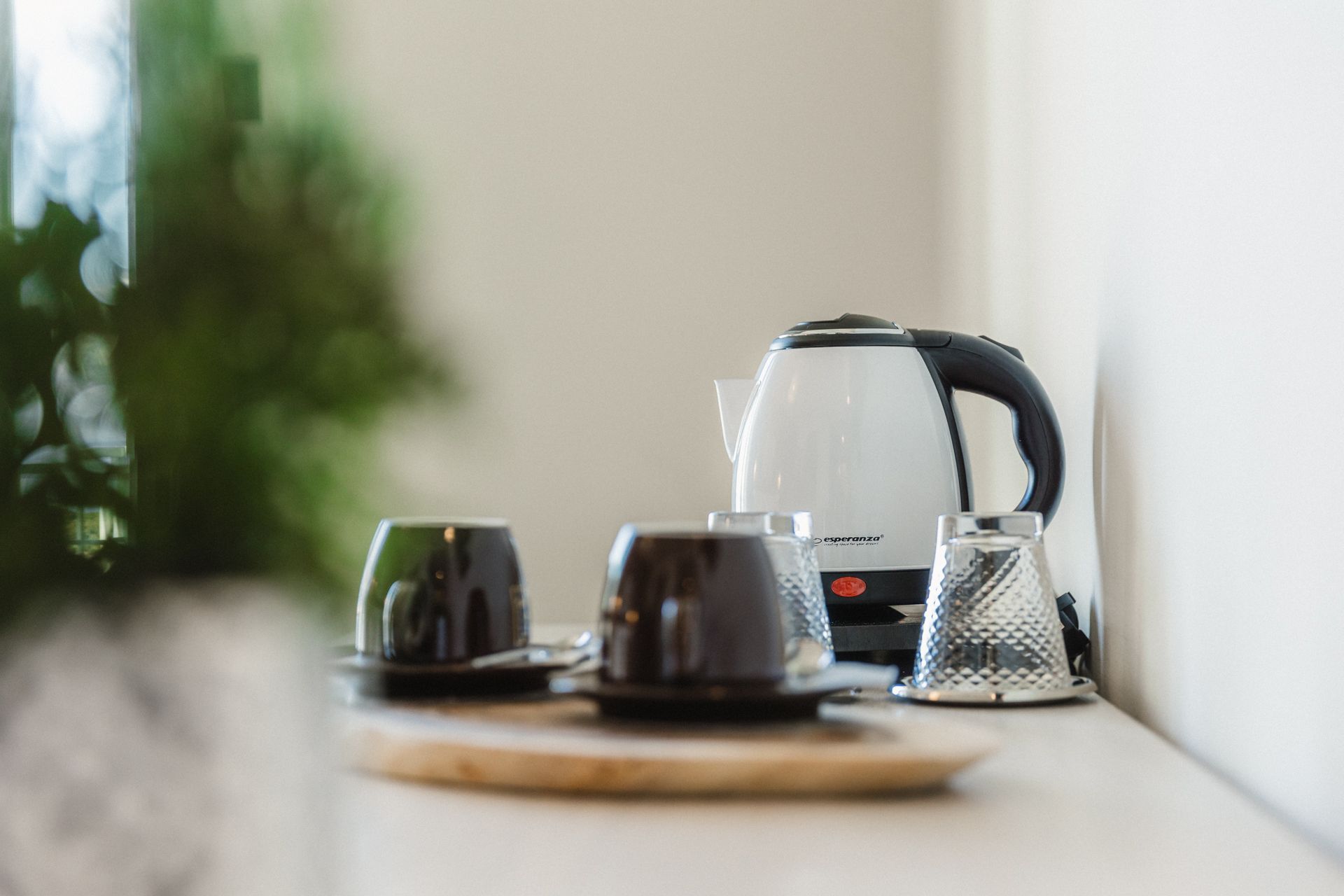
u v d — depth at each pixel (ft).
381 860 1.45
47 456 0.72
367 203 0.69
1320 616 1.66
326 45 0.68
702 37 5.92
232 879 0.92
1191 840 1.55
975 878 1.38
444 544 2.42
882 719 2.06
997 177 4.69
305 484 0.72
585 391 5.94
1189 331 2.30
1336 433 1.60
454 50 5.98
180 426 0.70
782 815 1.68
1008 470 4.56
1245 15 1.97
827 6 5.89
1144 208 2.63
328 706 1.00
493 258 5.95
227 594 0.82
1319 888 1.35
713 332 5.92
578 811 1.70
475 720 2.07
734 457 3.84
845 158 5.89
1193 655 2.29
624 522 5.93
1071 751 2.15
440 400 0.71
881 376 3.36
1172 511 2.44
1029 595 2.67
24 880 0.88
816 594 2.69
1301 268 1.73
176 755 0.89
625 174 5.94
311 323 0.68
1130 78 2.75
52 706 0.86
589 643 2.65
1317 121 1.65
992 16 4.80
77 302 0.70
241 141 0.67
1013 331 4.40
